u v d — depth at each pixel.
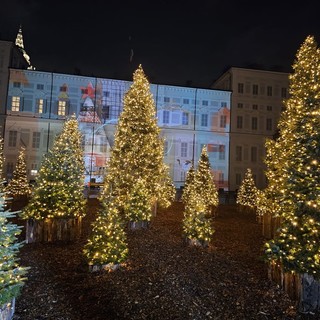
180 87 39.69
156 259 8.55
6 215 4.84
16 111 35.88
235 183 40.19
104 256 7.36
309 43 12.52
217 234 12.67
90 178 35.91
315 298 5.85
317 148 6.57
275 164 12.27
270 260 6.92
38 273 7.30
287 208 6.88
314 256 5.91
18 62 39.62
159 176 16.89
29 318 5.30
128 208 12.52
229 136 40.44
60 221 10.05
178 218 16.80
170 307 5.86
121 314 5.54
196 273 7.61
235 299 6.27
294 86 12.45
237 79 41.22
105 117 37.28
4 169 35.16
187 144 39.41
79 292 6.30
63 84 36.88
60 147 10.94
